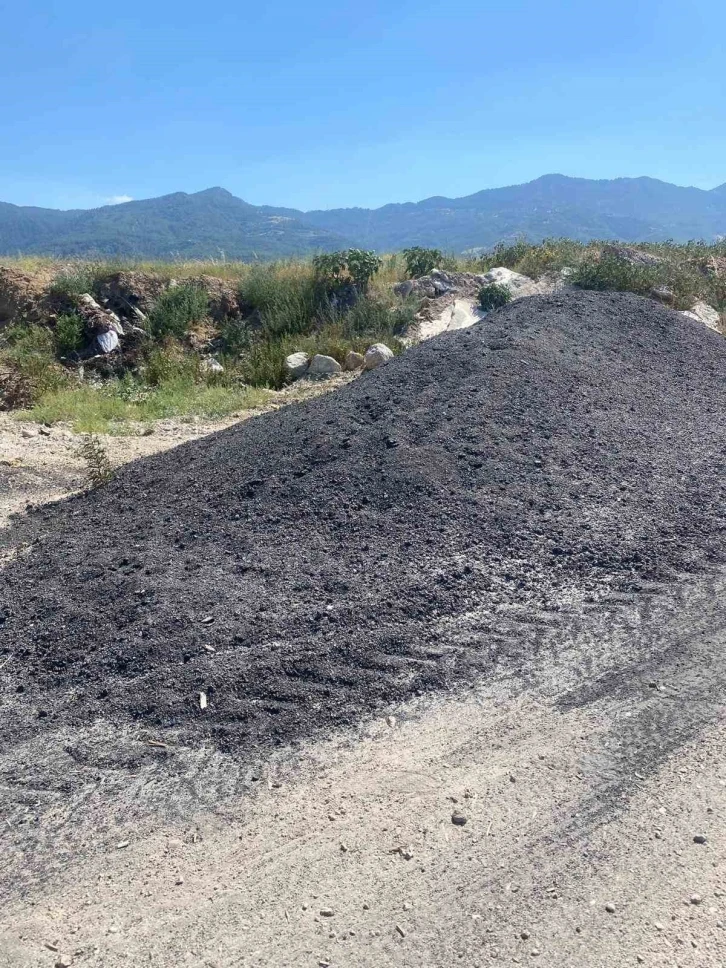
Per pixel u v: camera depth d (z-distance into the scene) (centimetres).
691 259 1708
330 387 1052
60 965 233
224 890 256
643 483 522
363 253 1389
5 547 531
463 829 276
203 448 629
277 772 304
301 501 503
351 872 261
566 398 623
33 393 1034
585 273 1449
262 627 385
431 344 715
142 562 460
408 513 480
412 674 354
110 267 1418
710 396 707
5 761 319
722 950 233
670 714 329
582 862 262
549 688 346
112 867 266
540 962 229
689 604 407
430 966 229
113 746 321
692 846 268
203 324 1334
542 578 425
